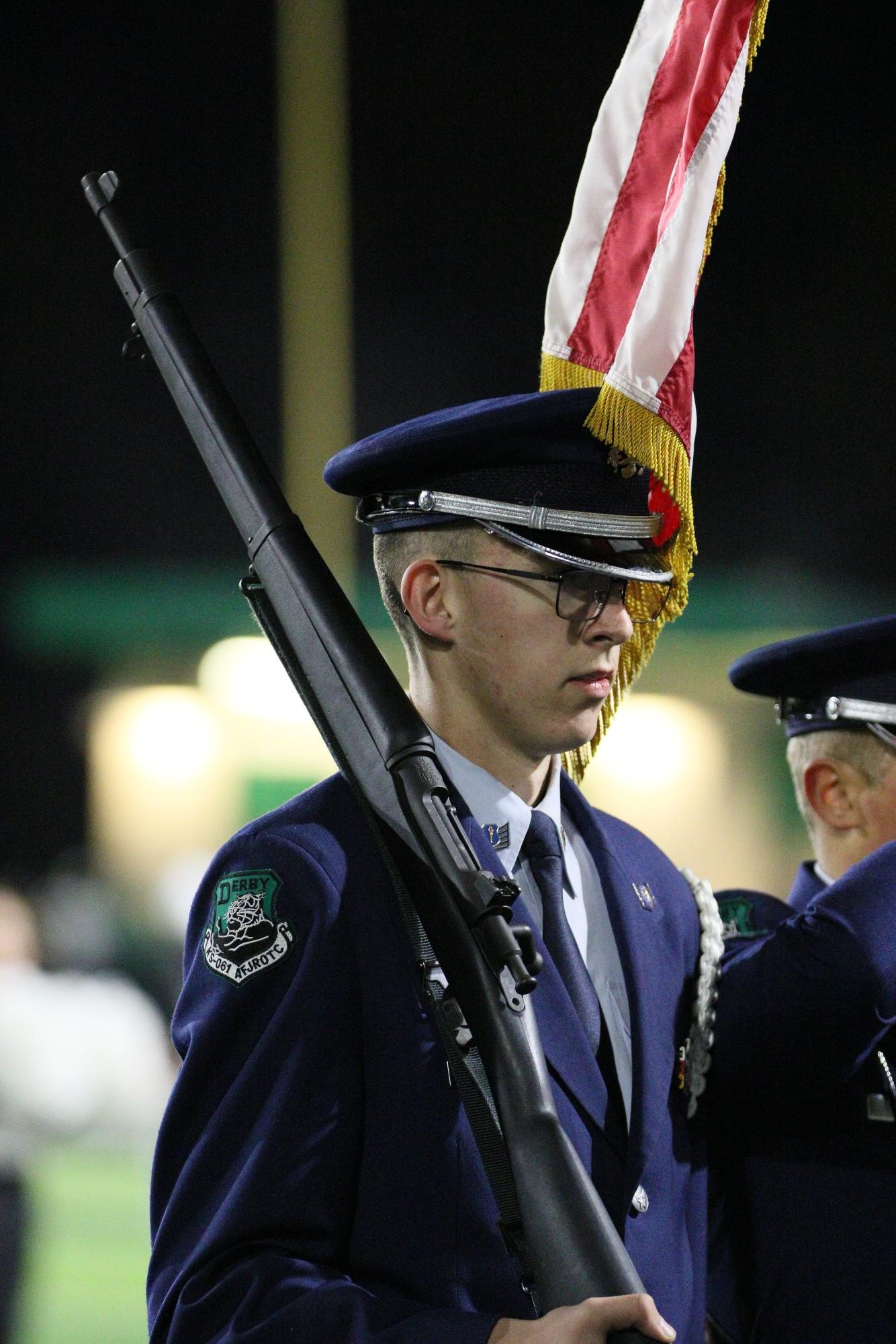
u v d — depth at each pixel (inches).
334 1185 223.3
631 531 246.4
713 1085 274.4
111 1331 627.2
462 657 248.1
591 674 245.4
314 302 1793.8
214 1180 224.2
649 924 264.2
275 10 2250.2
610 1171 237.9
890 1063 289.6
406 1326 207.0
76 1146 641.6
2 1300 620.7
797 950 264.5
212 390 245.8
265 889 234.1
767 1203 287.0
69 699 1956.2
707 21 273.3
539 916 248.4
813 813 321.1
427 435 243.9
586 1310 193.2
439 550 248.4
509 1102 208.1
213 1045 229.3
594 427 240.8
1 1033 634.2
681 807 1733.5
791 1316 283.1
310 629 232.4
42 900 1448.1
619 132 276.1
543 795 259.8
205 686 1708.9
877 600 2103.8
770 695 332.8
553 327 275.7
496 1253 224.4
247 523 240.8
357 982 231.6
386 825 224.4
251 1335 209.5
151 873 1660.9
